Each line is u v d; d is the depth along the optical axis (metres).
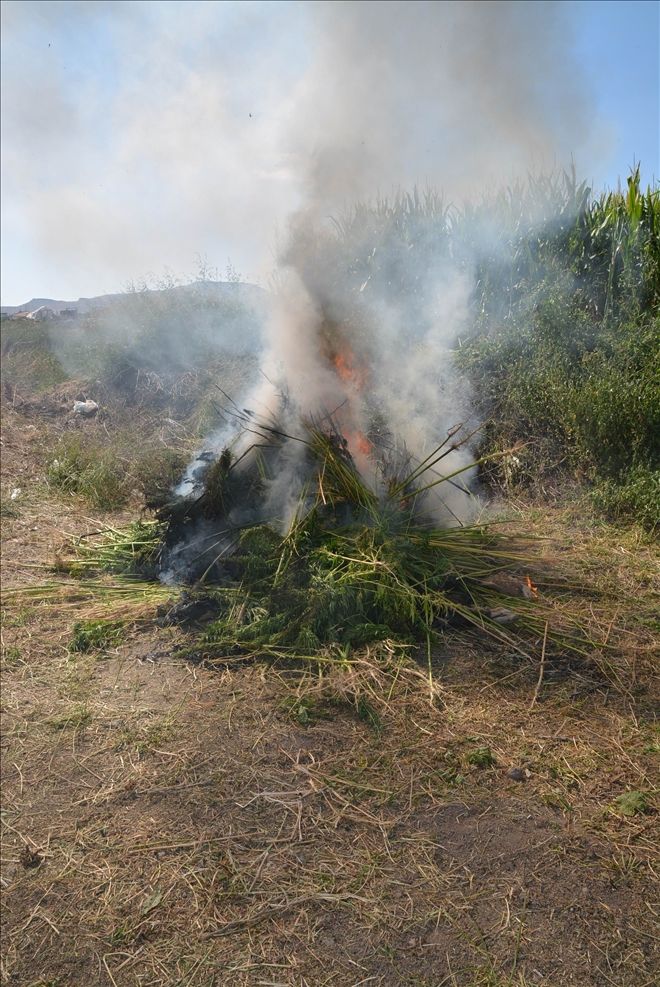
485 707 3.41
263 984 2.18
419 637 3.99
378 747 3.15
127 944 2.32
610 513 5.81
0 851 2.71
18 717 3.46
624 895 2.41
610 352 7.03
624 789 2.88
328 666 3.71
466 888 2.46
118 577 5.04
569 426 6.54
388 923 2.35
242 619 4.08
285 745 3.17
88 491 6.94
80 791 2.97
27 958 2.30
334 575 4.17
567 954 2.22
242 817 2.79
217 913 2.41
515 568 4.75
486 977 2.16
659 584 4.62
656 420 6.09
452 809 2.80
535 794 2.86
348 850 2.63
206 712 3.42
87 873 2.59
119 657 3.98
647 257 7.40
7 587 4.94
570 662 3.77
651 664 3.73
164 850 2.66
